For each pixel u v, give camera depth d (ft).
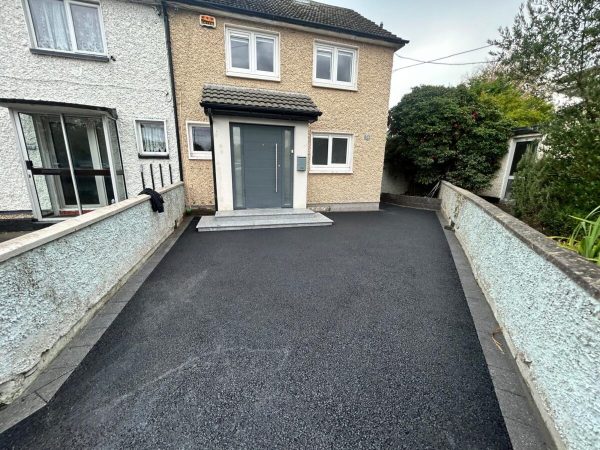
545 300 6.24
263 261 14.79
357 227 22.86
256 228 21.38
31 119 21.61
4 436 5.31
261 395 6.35
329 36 26.30
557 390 5.32
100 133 23.32
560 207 13.10
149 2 21.50
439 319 9.62
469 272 13.83
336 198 30.30
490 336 8.70
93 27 21.57
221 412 5.90
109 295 10.50
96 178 24.00
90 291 9.17
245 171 23.25
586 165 11.45
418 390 6.55
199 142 25.11
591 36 24.50
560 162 13.07
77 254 8.41
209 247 16.88
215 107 20.01
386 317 9.70
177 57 23.02
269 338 8.45
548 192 13.55
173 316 9.55
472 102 33.32
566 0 26.04
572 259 5.82
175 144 24.38
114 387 6.50
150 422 5.65
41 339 6.82
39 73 20.81
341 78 28.43
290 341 8.32
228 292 11.35
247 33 24.41
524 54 31.50
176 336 8.47
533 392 6.23
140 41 22.16
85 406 5.98
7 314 5.80
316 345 8.15
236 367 7.23
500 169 33.68
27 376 6.34
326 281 12.55
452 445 5.28
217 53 23.71
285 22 24.25
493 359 7.64
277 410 5.97
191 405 6.07
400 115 37.17
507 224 9.29
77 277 8.41
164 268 13.65
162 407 6.00
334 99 27.94
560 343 5.41
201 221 21.53
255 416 5.82
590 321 4.57
